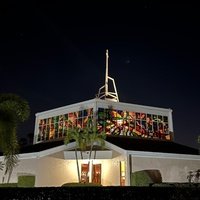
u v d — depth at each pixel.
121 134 31.83
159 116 35.25
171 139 35.09
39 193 13.80
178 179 26.72
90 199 13.69
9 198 13.77
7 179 28.33
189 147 33.69
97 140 25.89
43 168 25.95
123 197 13.82
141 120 33.72
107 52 40.19
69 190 13.82
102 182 26.05
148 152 25.91
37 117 37.06
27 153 27.69
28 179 24.80
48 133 35.00
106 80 38.31
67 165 26.81
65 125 33.62
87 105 32.38
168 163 26.80
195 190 14.50
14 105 16.59
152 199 13.99
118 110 32.59
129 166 24.58
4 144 15.23
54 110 35.38
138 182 23.27
